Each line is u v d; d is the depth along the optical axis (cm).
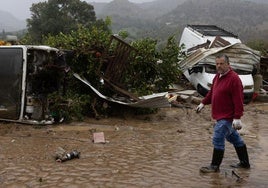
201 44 1909
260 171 738
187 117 1317
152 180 676
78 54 1232
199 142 960
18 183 648
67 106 1117
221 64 691
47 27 5281
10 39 1274
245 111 1515
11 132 984
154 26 14800
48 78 1077
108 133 1022
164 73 1390
